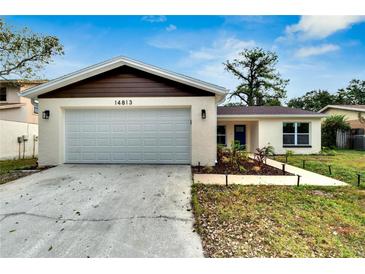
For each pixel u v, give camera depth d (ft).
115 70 27.61
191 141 27.22
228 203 15.20
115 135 28.09
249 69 96.22
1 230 11.43
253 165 29.17
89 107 27.91
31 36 37.63
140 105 27.35
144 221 12.35
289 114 45.83
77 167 26.05
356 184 20.47
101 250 9.73
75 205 14.70
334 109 72.02
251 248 9.91
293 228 11.76
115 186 18.75
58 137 27.68
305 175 23.93
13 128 39.40
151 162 27.94
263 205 14.92
